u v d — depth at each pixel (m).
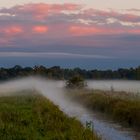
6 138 26.50
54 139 27.33
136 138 32.62
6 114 34.09
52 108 40.00
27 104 43.94
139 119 37.22
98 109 48.47
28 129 29.23
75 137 27.41
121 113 41.25
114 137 32.78
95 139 28.70
